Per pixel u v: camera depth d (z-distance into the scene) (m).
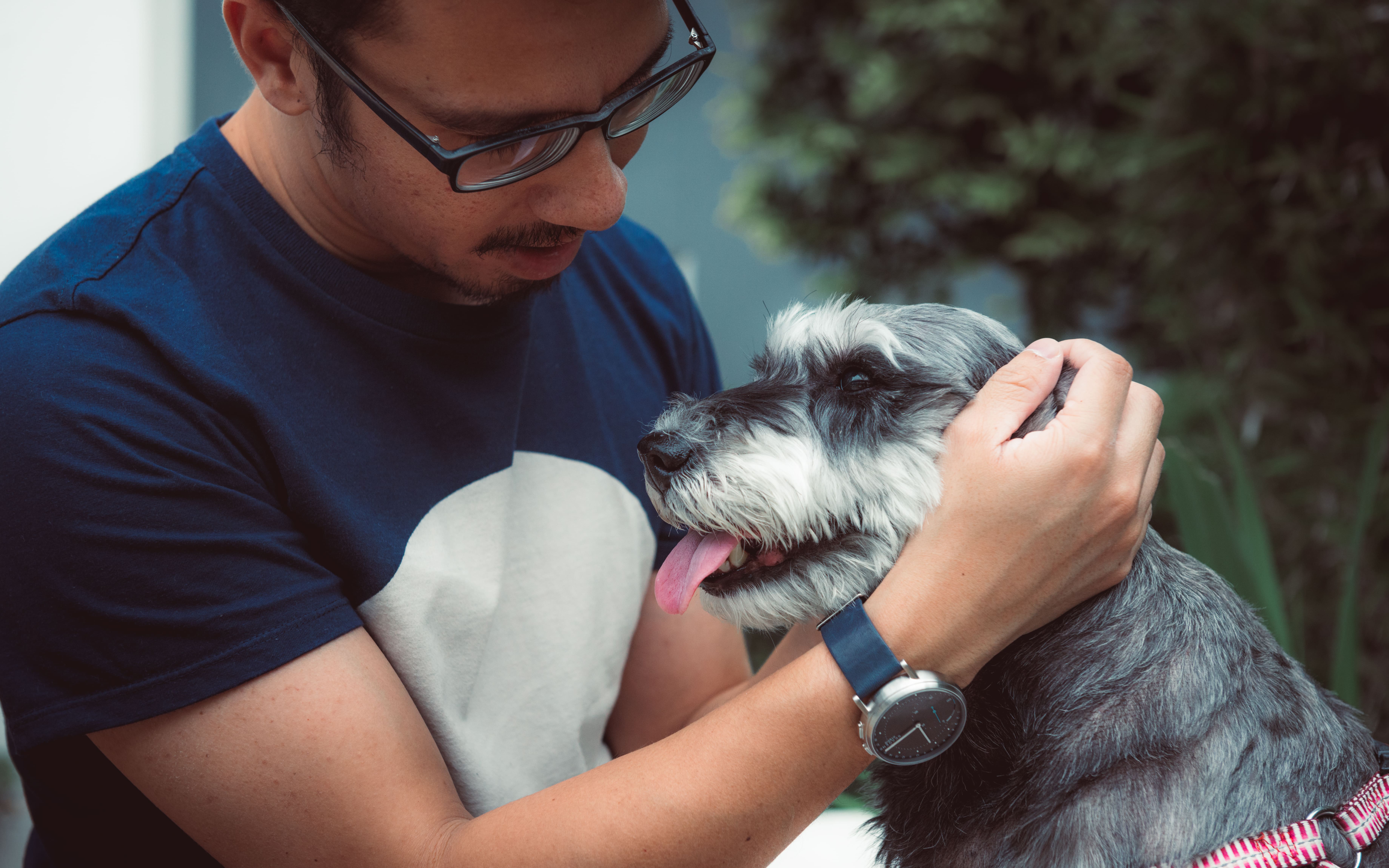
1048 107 6.44
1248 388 3.58
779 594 1.48
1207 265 3.72
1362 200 3.31
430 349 1.35
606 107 1.16
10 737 1.13
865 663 1.15
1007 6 6.27
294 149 1.28
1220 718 1.39
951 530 1.19
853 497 1.49
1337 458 3.40
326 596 1.17
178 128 4.89
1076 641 1.44
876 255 7.04
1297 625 2.86
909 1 6.38
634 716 1.78
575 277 1.68
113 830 1.28
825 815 2.45
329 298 1.29
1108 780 1.38
